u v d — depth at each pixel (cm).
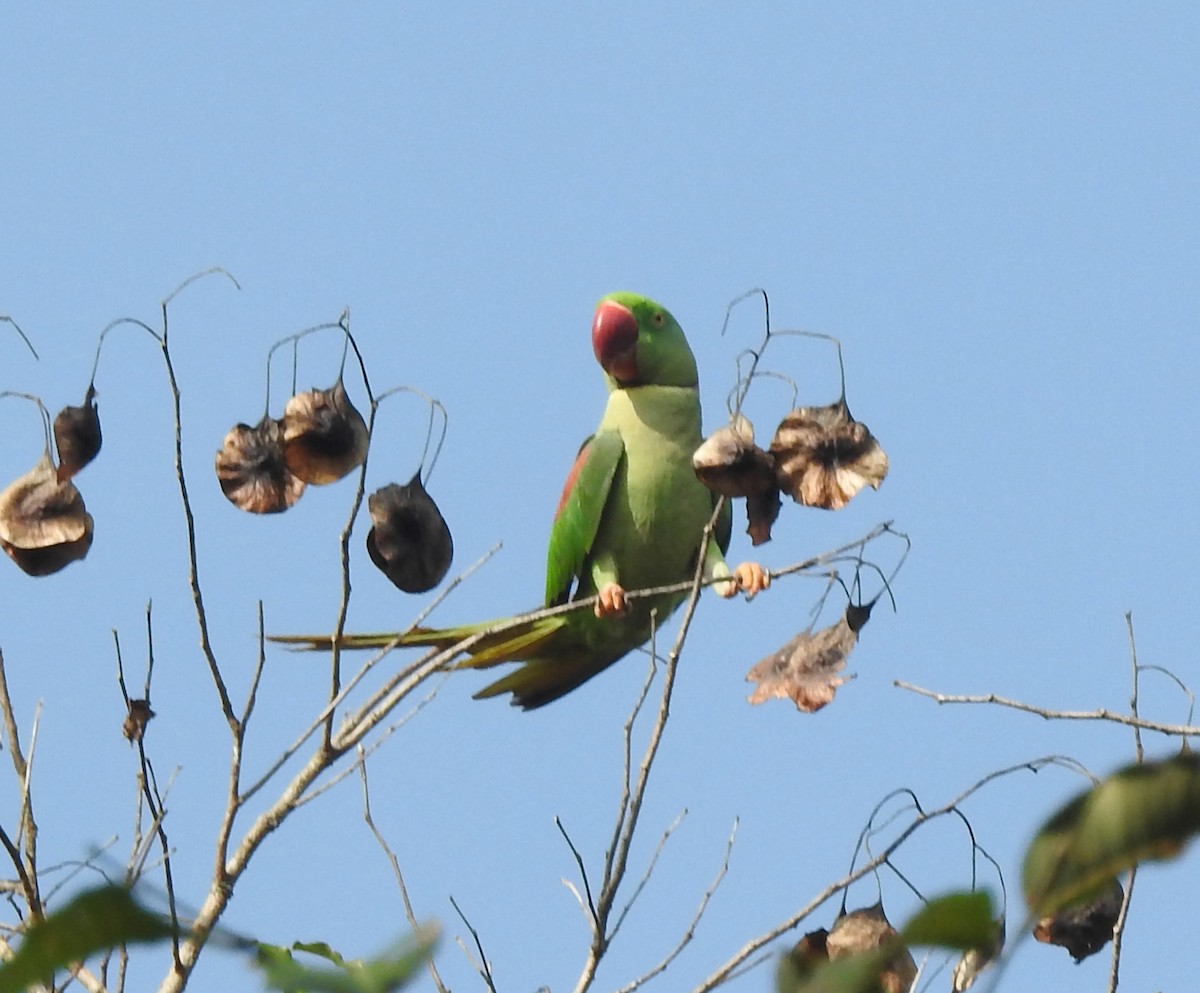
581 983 631
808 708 781
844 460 760
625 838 638
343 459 757
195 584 680
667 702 657
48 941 285
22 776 722
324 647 977
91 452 804
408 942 318
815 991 336
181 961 652
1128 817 335
